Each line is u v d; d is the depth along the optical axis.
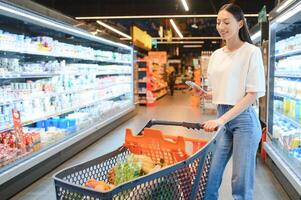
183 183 1.55
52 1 10.27
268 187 3.53
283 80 4.05
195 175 1.62
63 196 1.36
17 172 3.22
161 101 14.13
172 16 10.27
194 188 1.62
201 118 8.84
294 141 3.50
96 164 1.75
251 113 2.26
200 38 19.05
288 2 3.11
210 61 2.45
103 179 1.78
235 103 2.24
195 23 16.56
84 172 1.66
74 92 5.48
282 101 4.25
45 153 3.80
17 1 3.25
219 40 22.05
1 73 3.57
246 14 9.95
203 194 1.76
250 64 2.17
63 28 4.54
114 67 7.67
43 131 4.39
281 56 4.23
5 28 4.23
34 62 4.59
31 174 3.66
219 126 1.93
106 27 12.26
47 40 4.55
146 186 1.37
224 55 2.32
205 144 1.84
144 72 12.09
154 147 1.99
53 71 4.73
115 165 1.83
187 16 10.05
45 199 3.25
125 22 15.88
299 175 2.90
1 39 3.55
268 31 4.43
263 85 2.17
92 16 10.84
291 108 3.75
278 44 4.20
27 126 4.64
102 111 6.61
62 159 4.46
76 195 1.31
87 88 5.99
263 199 3.22
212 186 2.35
